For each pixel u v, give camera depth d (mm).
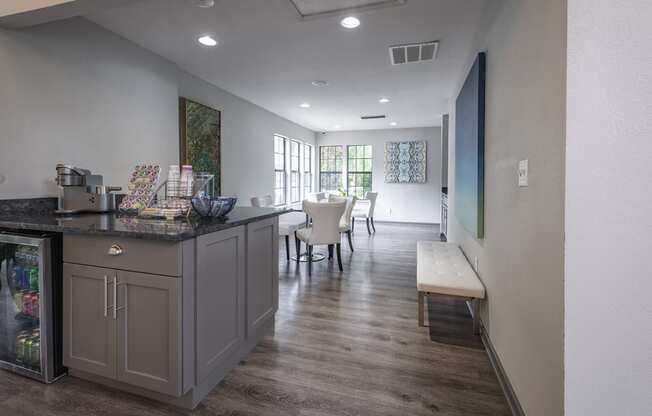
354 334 2434
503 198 1849
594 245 681
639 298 547
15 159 2262
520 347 1543
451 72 4086
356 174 9062
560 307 1124
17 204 2264
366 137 8930
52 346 1801
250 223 2078
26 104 2316
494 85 2074
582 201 736
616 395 606
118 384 1757
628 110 574
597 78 676
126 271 1591
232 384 1824
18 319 1953
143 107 3273
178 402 1646
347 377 1899
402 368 1994
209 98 4590
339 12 2646
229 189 5148
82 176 2393
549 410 1215
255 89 4879
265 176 6332
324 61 3725
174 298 1509
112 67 2945
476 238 2457
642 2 546
